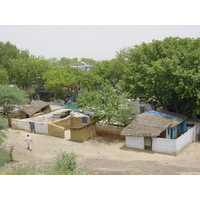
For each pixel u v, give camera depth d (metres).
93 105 23.78
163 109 27.52
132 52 27.31
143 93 25.45
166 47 24.72
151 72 21.75
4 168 14.63
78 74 42.25
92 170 14.03
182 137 19.11
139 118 20.95
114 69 40.28
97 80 39.25
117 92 27.19
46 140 23.41
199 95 19.72
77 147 21.03
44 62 48.22
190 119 25.31
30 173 12.64
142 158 17.45
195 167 15.20
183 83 20.11
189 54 21.12
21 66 44.97
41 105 34.12
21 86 47.56
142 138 19.45
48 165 15.77
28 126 26.78
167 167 15.05
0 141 20.00
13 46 54.50
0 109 32.75
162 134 19.97
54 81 38.00
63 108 38.56
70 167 13.78
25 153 19.41
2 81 38.31
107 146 21.11
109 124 24.89
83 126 22.67
